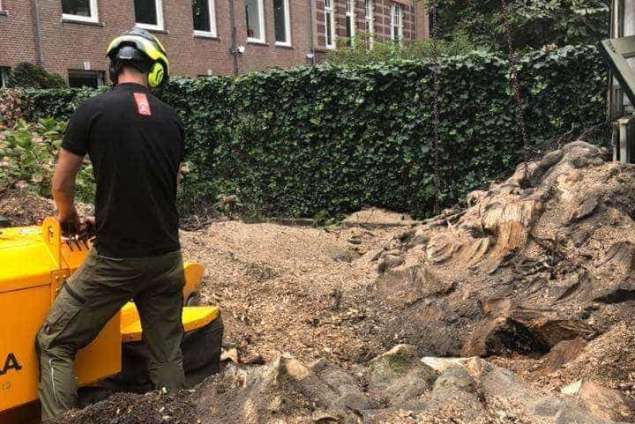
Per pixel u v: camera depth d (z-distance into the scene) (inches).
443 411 90.0
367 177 376.8
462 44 481.7
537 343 156.3
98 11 689.0
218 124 408.5
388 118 365.4
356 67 369.7
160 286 116.1
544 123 335.6
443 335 169.3
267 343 175.0
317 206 391.9
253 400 88.9
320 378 100.2
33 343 106.8
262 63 925.8
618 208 186.4
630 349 134.9
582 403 95.1
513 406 92.9
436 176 338.0
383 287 194.5
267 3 936.9
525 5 456.4
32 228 123.2
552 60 327.0
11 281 102.9
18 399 104.8
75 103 453.4
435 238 206.1
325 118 380.2
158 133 110.6
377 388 102.4
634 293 157.6
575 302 161.0
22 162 257.8
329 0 1064.2
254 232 269.3
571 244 178.5
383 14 1159.0
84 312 107.6
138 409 94.9
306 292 199.8
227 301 195.0
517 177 229.3
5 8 598.9
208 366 139.0
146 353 126.7
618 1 241.9
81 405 118.6
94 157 107.6
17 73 561.6
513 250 185.5
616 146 229.3
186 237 250.7
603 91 321.1
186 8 800.3
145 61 114.0
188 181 399.9
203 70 828.6
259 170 404.2
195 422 90.4
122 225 107.9
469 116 346.9
